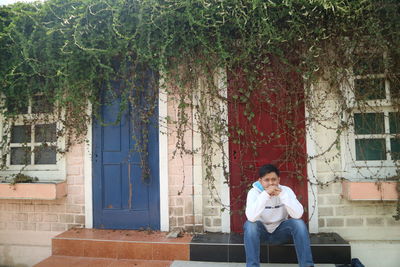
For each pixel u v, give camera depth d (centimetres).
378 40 295
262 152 336
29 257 368
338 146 319
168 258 306
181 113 335
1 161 375
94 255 318
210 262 300
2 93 376
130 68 342
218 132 330
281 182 332
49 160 378
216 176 338
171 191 344
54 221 367
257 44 312
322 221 324
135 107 349
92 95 349
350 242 321
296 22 293
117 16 306
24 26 331
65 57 332
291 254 288
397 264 314
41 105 368
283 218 279
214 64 322
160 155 346
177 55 323
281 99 326
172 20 310
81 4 322
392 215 317
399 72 307
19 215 374
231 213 332
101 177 361
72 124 358
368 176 320
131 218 355
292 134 328
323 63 315
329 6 278
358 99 316
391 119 322
